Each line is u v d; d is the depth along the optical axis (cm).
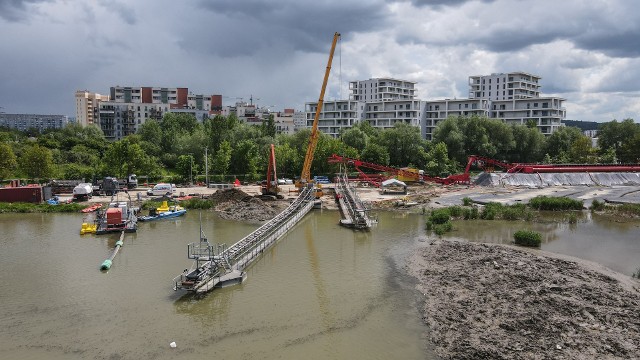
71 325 2814
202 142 12162
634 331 2522
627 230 5350
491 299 3023
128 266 3978
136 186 9250
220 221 6084
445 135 13400
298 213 6312
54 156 11438
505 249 4316
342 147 11506
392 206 7125
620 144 13788
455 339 2533
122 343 2581
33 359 2420
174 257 4262
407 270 3816
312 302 3158
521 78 19725
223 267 3806
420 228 5600
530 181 9619
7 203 6919
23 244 4772
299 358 2412
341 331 2716
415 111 17450
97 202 7312
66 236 5147
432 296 3189
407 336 2642
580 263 3878
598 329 2553
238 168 10825
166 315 2948
